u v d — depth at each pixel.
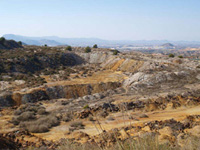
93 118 24.58
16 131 18.00
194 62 66.38
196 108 25.62
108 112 25.73
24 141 15.73
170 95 30.59
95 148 4.70
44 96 46.94
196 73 50.09
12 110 31.36
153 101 28.48
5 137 15.59
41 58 94.88
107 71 77.62
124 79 58.97
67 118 25.06
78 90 51.12
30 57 90.94
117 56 93.62
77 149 5.09
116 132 10.61
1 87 54.44
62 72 76.75
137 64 72.62
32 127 20.44
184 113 23.72
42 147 13.34
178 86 39.66
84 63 107.50
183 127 14.11
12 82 60.09
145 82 46.12
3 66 75.88
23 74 74.56
